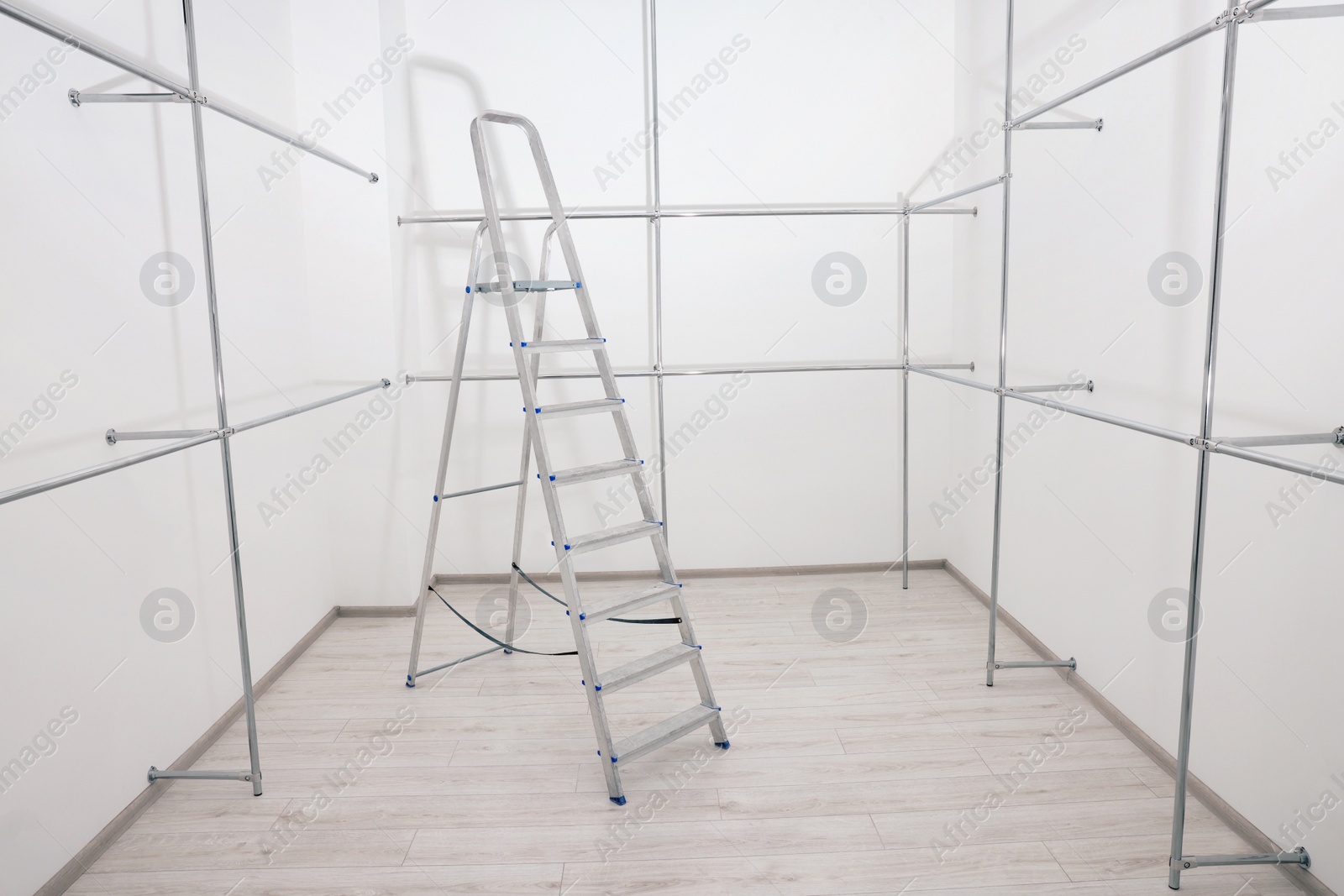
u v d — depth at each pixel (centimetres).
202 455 239
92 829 189
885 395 376
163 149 222
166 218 223
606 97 353
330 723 255
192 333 235
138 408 208
